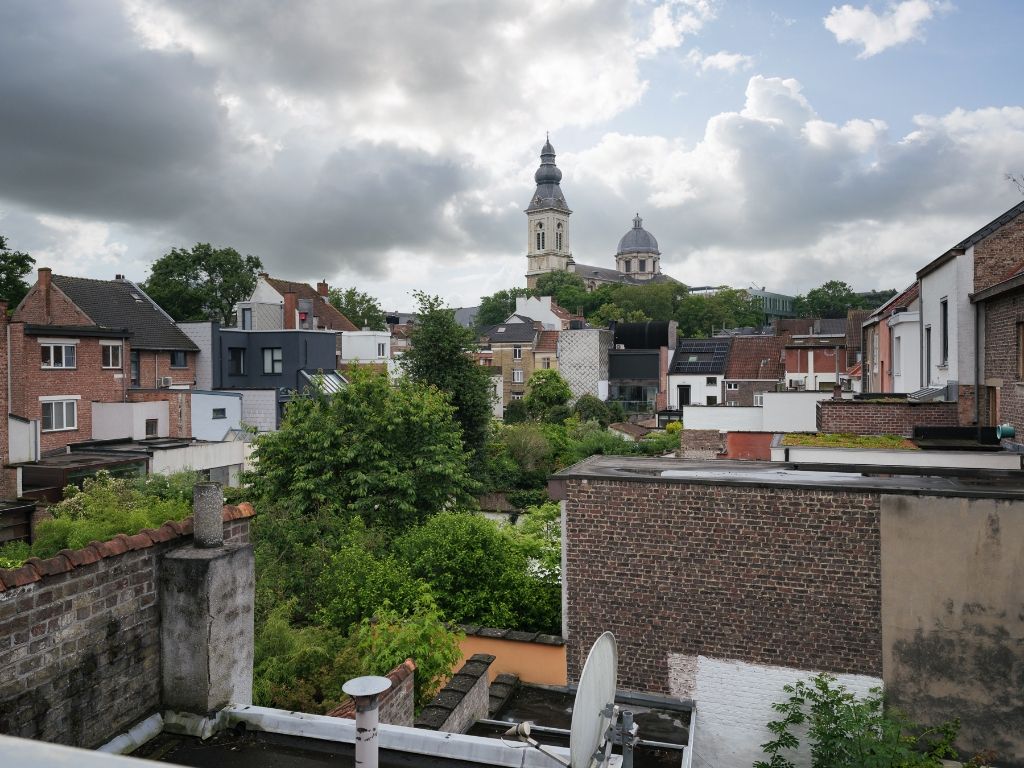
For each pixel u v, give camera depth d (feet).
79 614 16.44
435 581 52.29
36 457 86.43
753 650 35.50
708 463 45.60
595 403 200.34
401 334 308.19
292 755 17.51
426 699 36.63
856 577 33.68
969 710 32.27
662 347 228.84
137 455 91.61
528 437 143.33
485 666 36.52
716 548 35.96
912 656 32.99
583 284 462.19
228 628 18.90
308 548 58.59
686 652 36.70
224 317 216.74
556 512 73.61
